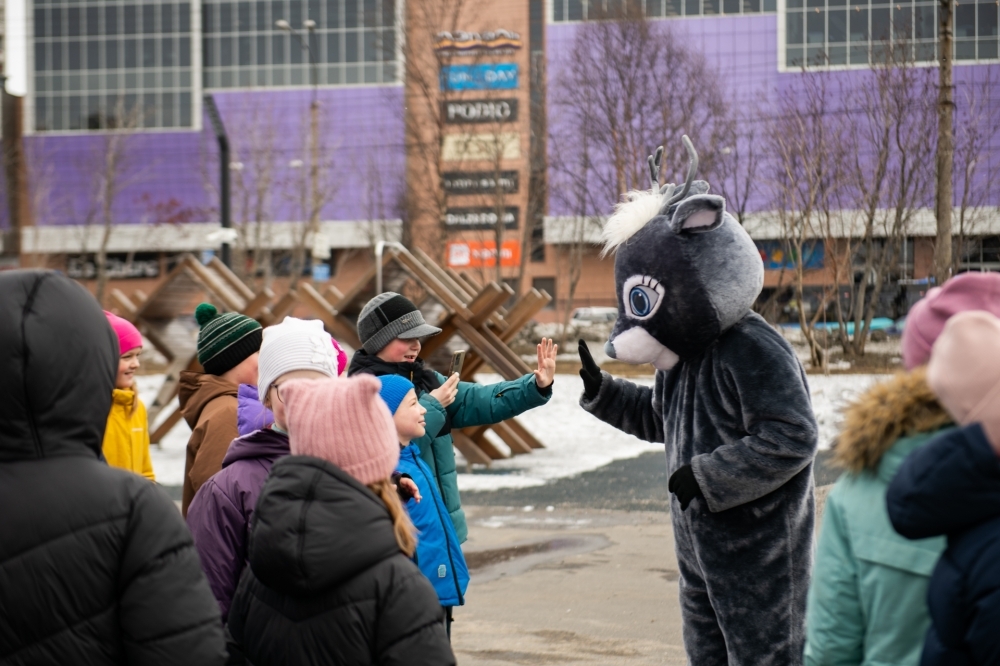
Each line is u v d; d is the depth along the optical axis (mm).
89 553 2209
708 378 4113
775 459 3791
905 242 29188
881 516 2387
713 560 3965
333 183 49094
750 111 30312
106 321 2367
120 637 2250
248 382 4422
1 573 2174
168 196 55312
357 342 12359
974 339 2121
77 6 55969
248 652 2586
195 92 55438
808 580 3971
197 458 4078
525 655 5672
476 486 11352
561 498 10641
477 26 43875
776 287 30938
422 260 13359
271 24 54750
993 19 36188
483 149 36250
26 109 56250
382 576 2441
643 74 27922
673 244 4137
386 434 2596
